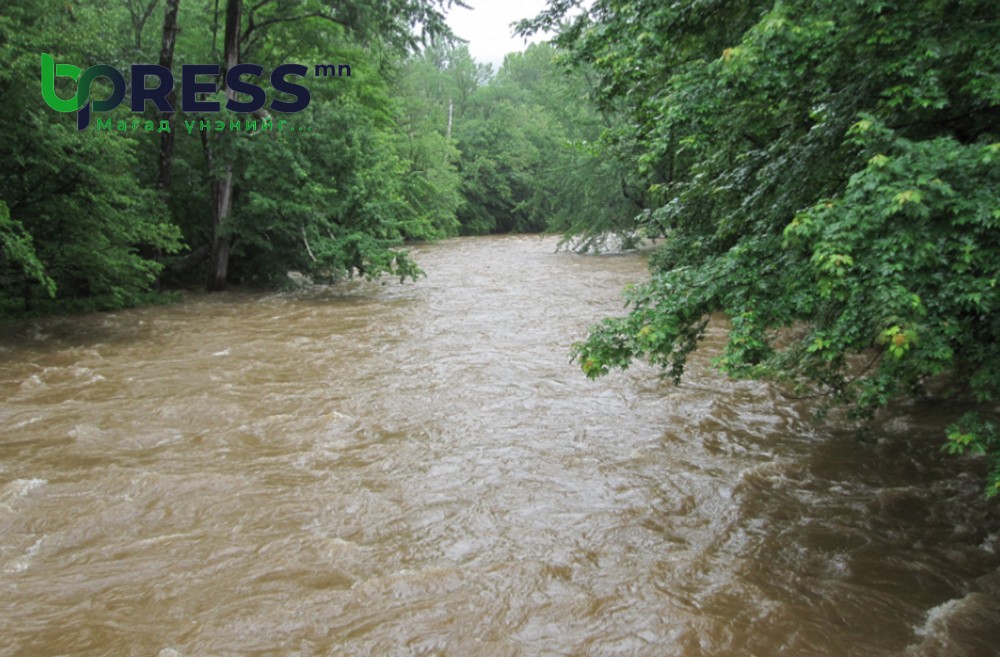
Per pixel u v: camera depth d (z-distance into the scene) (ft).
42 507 19.42
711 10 17.76
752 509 19.35
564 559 16.67
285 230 62.08
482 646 13.34
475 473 22.00
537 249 117.39
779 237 15.29
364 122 66.74
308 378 33.81
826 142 15.23
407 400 29.96
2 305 49.60
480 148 182.80
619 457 23.22
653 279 16.79
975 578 15.75
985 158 10.54
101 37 50.21
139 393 31.01
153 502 19.80
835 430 25.49
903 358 11.82
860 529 18.07
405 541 17.67
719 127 18.13
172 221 63.98
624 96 24.02
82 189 42.47
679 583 15.56
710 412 27.73
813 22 13.06
